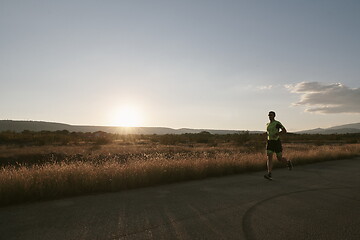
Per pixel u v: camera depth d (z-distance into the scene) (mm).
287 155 14383
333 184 7887
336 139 63844
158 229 3928
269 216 4676
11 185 5535
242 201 5688
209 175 9320
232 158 11492
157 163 8719
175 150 24547
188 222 4262
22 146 29188
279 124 9031
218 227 4070
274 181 8320
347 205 5496
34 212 4723
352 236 3811
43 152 19922
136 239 3555
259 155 13469
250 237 3707
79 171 7094
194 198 5898
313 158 14977
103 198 5836
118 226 4023
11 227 3945
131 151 23109
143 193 6387
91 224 4094
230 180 8453
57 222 4176
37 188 5801
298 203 5613
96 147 27938
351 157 18156
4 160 16625
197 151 23781
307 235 3822
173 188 7051
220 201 5652
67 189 6137
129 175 7242
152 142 46281
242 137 35719
